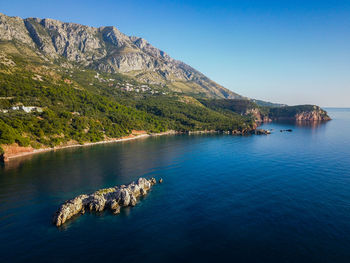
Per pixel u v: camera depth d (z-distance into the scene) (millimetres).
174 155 118062
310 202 58656
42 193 65312
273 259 37875
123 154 120125
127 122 198000
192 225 48656
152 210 55781
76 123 154500
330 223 48531
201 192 66812
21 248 40812
